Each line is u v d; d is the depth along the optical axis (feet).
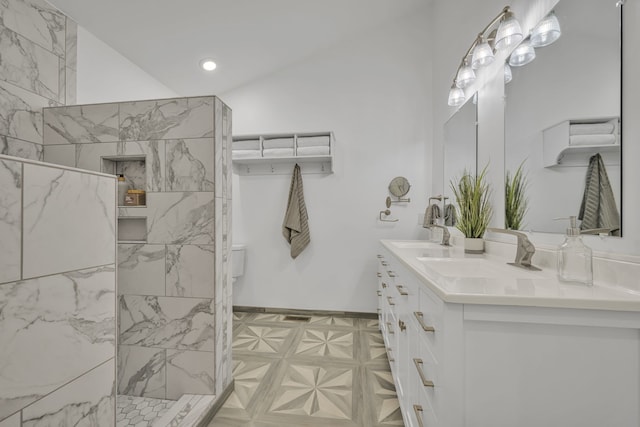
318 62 10.14
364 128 9.95
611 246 3.12
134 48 7.52
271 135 9.43
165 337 5.34
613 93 3.12
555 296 2.50
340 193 10.05
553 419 2.52
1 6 4.99
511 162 5.04
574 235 3.10
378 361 6.89
